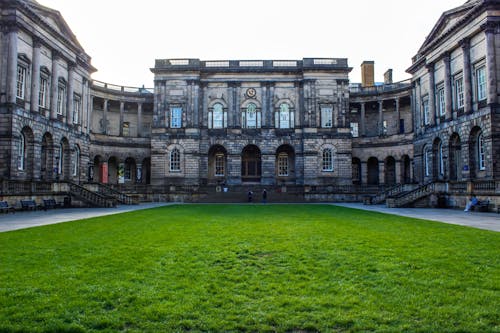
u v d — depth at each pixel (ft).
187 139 178.09
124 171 190.49
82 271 30.12
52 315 21.25
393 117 199.72
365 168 191.83
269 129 181.47
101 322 20.36
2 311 21.70
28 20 113.19
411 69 157.38
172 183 176.76
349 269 30.99
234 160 180.65
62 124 133.28
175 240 44.65
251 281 27.78
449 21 128.16
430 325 19.94
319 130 179.11
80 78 150.51
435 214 86.22
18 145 108.68
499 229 55.62
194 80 180.34
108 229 55.26
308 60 182.19
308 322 20.44
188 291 25.45
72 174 140.87
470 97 115.55
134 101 192.34
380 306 22.67
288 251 37.91
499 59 105.81
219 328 19.90
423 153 150.00
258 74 184.55
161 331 19.49
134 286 26.45
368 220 68.49
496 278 27.96
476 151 115.65
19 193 99.25
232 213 86.74
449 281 27.30
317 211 93.56
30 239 45.42
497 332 19.07
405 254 36.14
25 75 113.80
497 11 106.22
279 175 186.70
